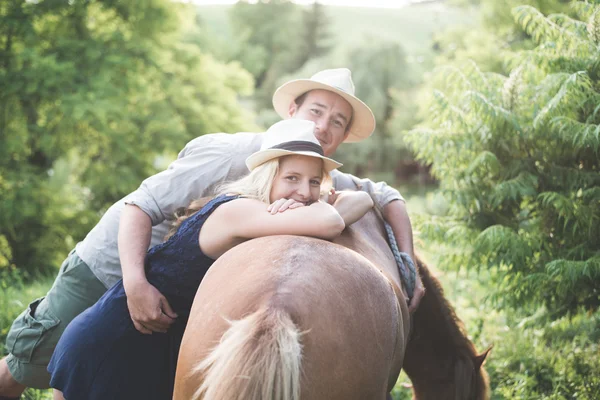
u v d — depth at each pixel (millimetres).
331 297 1877
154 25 11070
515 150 4043
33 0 10328
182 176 2832
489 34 10305
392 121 26750
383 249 2740
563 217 3967
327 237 2219
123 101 9797
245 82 12844
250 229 2242
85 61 9977
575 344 4680
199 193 2855
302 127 2430
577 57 3719
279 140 2410
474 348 3316
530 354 4770
